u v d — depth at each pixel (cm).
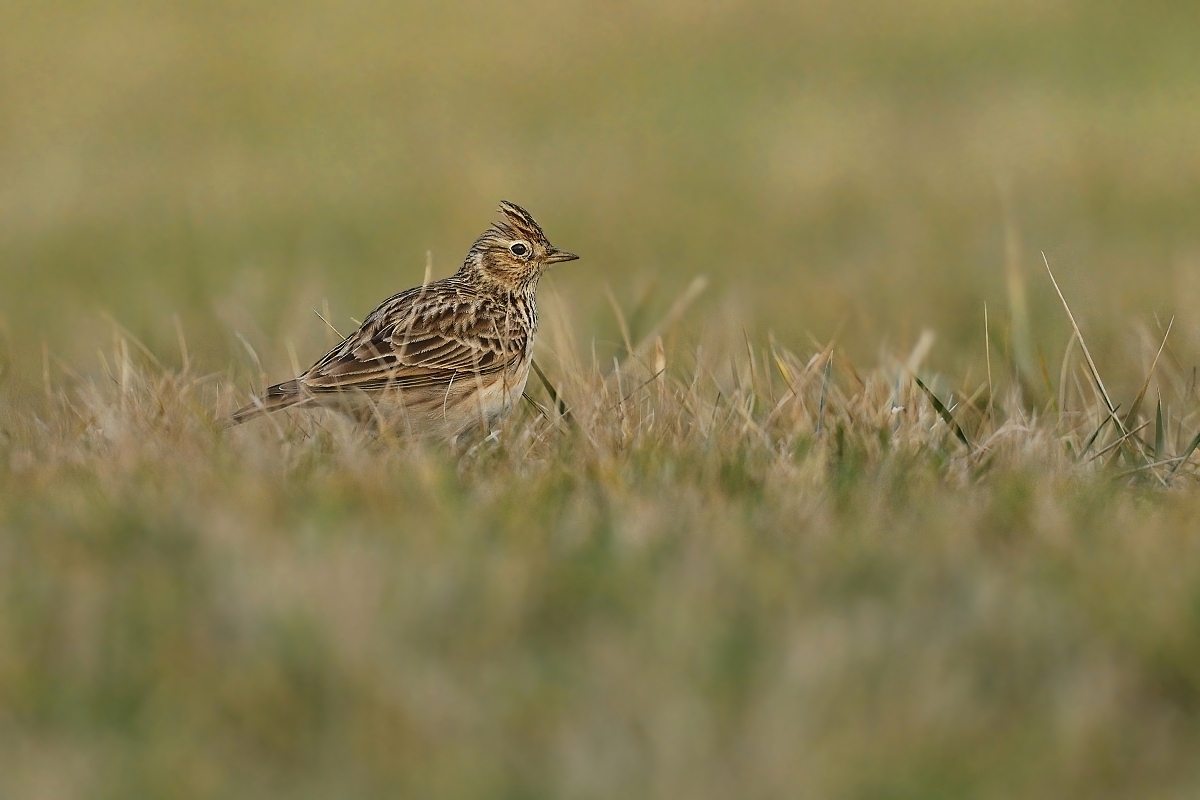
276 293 2545
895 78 4628
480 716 734
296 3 5703
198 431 1181
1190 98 4159
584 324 2230
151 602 816
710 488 1034
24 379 1627
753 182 3628
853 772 696
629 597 833
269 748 718
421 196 3553
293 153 4028
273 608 791
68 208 3478
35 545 904
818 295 2469
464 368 1271
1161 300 2139
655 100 4553
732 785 687
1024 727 723
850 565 880
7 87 4684
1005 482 1058
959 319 2278
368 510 984
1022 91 4378
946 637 784
